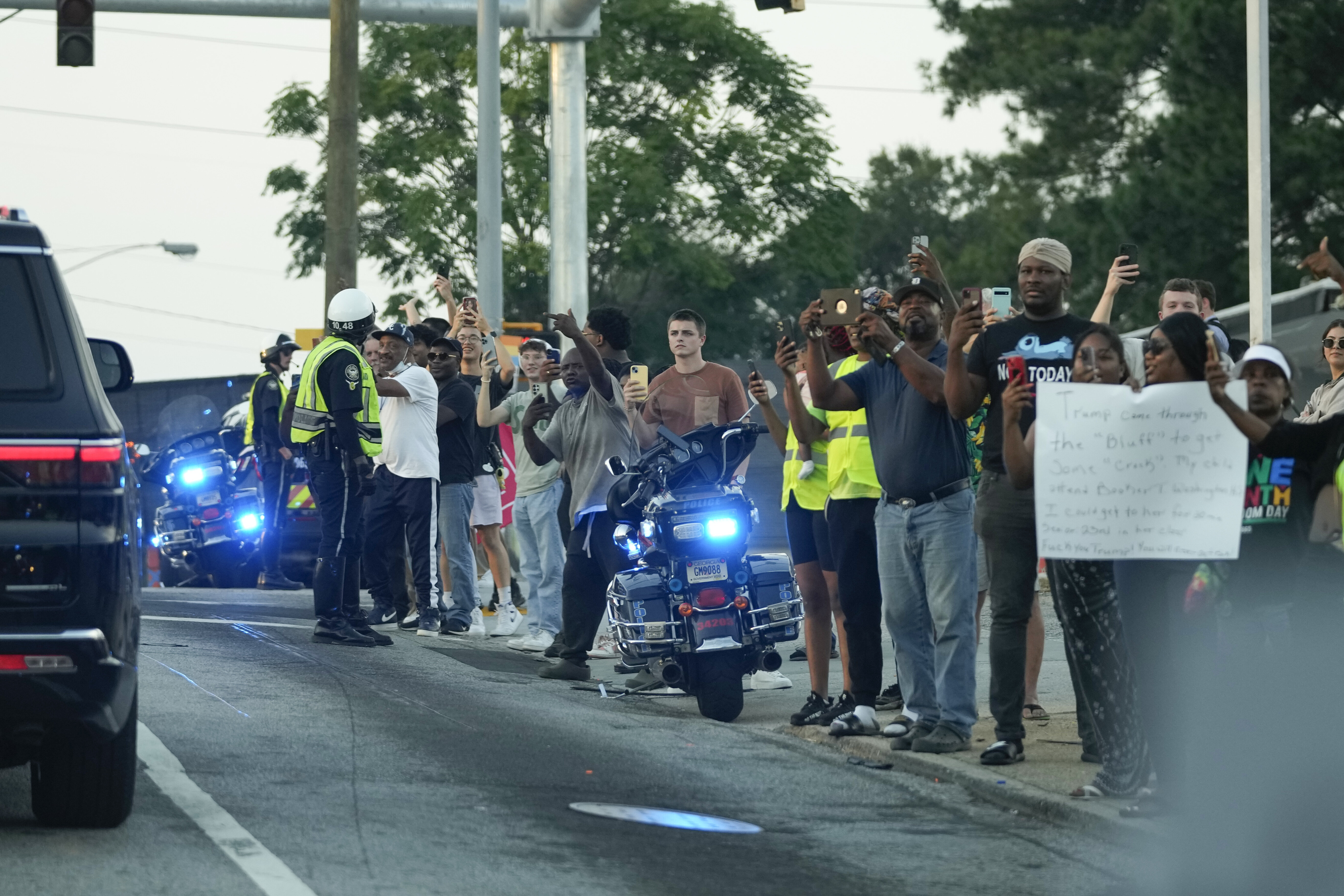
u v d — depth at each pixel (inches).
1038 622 794.2
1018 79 4003.4
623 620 846.5
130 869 495.2
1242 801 585.6
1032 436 607.2
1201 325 580.7
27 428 503.2
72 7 1510.8
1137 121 3949.3
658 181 4237.2
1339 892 506.9
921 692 736.3
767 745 759.1
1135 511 574.2
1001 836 585.6
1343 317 1502.2
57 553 501.4
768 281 4741.6
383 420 1130.7
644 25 4500.5
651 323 4665.4
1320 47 3366.1
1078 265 3764.8
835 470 773.3
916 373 694.5
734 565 834.8
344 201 1793.8
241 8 1707.7
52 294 524.1
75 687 499.5
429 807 591.5
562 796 621.9
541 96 4274.1
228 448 1784.0
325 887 482.0
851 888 512.1
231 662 922.1
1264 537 583.5
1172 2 3558.1
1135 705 610.5
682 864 530.9
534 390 1111.0
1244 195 3459.6
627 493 873.5
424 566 1131.3
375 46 4530.0
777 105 4616.1
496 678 938.1
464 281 4266.7
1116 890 512.4
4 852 512.7
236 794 597.6
